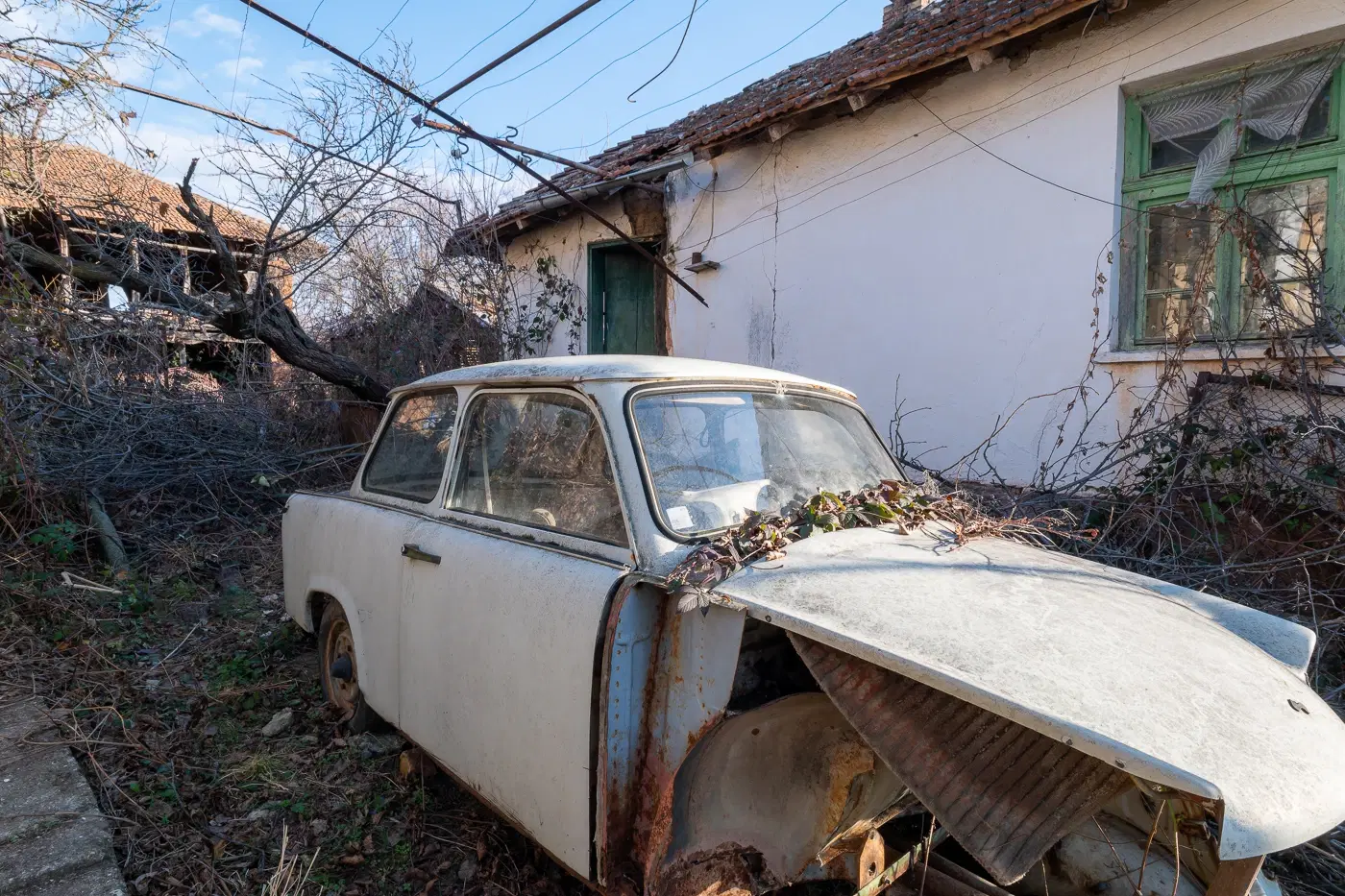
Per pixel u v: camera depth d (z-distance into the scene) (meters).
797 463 2.84
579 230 10.20
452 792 3.30
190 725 3.81
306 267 8.36
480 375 3.19
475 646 2.66
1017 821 1.70
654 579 2.17
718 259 8.45
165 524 6.56
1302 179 5.14
